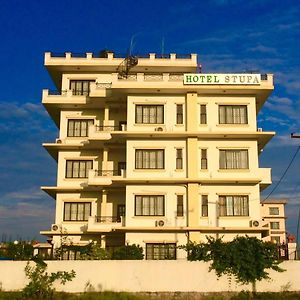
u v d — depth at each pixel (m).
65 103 45.03
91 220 41.12
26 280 32.00
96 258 35.84
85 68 46.38
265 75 41.81
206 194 40.78
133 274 32.22
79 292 31.84
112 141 43.12
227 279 32.06
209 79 41.78
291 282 32.03
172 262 32.38
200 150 41.62
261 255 32.09
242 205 40.69
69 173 44.72
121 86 41.66
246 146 41.62
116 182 41.00
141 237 39.97
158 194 40.69
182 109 42.25
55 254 37.97
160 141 41.75
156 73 46.66
